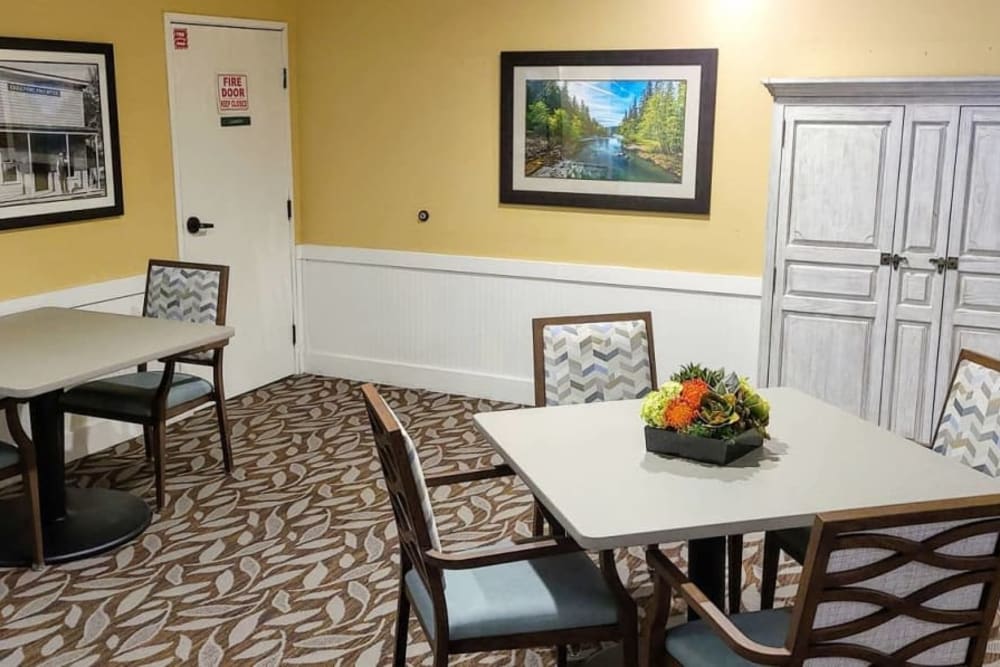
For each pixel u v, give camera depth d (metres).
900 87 4.12
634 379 3.32
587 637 2.37
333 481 4.27
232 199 5.29
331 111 5.59
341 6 5.45
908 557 1.86
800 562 2.71
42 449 3.65
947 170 4.16
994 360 2.84
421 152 5.41
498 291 5.35
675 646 2.23
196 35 4.95
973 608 1.99
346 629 3.08
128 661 2.90
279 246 5.67
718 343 4.92
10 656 2.92
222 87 5.14
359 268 5.69
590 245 5.11
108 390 3.99
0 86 4.00
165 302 4.41
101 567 3.48
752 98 4.64
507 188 5.22
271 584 3.37
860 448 2.64
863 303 4.41
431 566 2.24
